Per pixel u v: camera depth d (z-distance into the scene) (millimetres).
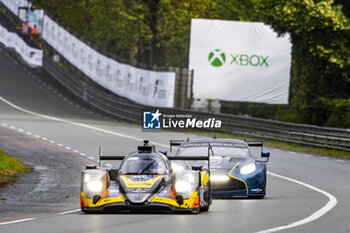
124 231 24047
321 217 28578
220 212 30516
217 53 121062
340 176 51531
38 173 50656
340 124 86125
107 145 74500
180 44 172000
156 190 28922
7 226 25609
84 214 29484
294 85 110562
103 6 154000
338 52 100312
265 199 37094
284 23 101438
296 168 57344
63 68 173500
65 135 85000
